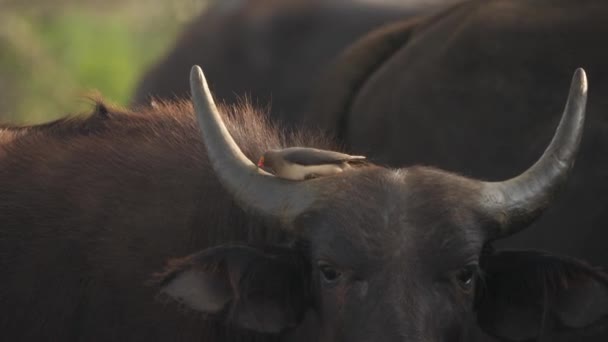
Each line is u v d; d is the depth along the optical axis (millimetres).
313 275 21859
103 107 28625
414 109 36188
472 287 21578
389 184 21594
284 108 50844
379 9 51250
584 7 35062
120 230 25500
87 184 26375
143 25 88625
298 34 51531
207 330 24500
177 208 25375
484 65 35125
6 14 82500
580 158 32531
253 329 22188
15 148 27906
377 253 20891
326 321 21547
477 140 34812
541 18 35156
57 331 25438
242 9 52969
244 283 21891
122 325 25016
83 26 87250
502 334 23016
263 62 51594
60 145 27688
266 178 22172
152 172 26062
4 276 25953
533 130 34062
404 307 20516
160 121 27703
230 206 24875
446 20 37781
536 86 34312
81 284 25438
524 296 22719
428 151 35781
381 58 40281
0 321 25750
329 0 51875
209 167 25688
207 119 22562
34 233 26078
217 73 52375
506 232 21922
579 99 22219
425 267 20906
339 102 39656
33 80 80312
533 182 22094
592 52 33969
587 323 22547
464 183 21938
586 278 22156
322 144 27156
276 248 22203
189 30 54750
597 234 32219
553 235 32375
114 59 85812
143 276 24953
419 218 21172
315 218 21500
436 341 20688
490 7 36406
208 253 21719
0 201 26609
